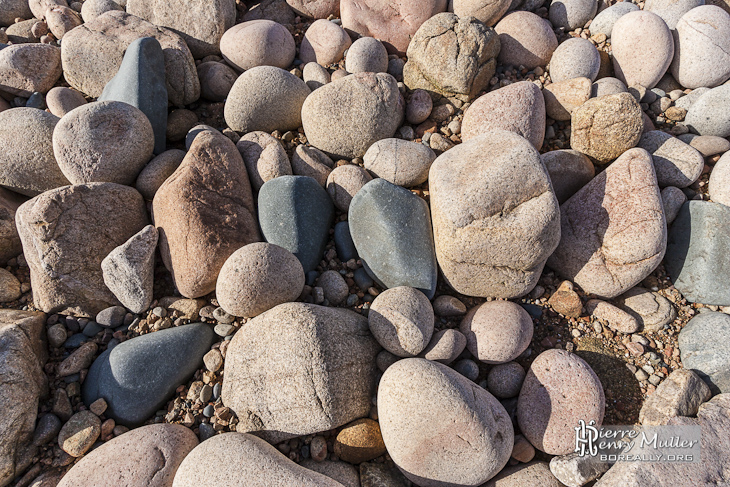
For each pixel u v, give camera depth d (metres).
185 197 0.94
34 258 0.92
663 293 0.96
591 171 1.02
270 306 0.88
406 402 0.78
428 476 0.79
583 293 0.95
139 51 1.08
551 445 0.82
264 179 1.03
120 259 0.90
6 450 0.79
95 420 0.84
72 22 1.30
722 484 0.77
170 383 0.86
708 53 1.09
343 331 0.86
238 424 0.83
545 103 1.10
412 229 0.94
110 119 0.98
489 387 0.88
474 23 1.10
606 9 1.20
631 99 0.98
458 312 0.92
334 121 1.06
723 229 0.93
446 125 1.13
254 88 1.09
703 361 0.88
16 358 0.84
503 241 0.86
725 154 1.00
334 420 0.81
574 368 0.85
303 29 1.33
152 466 0.78
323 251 1.00
